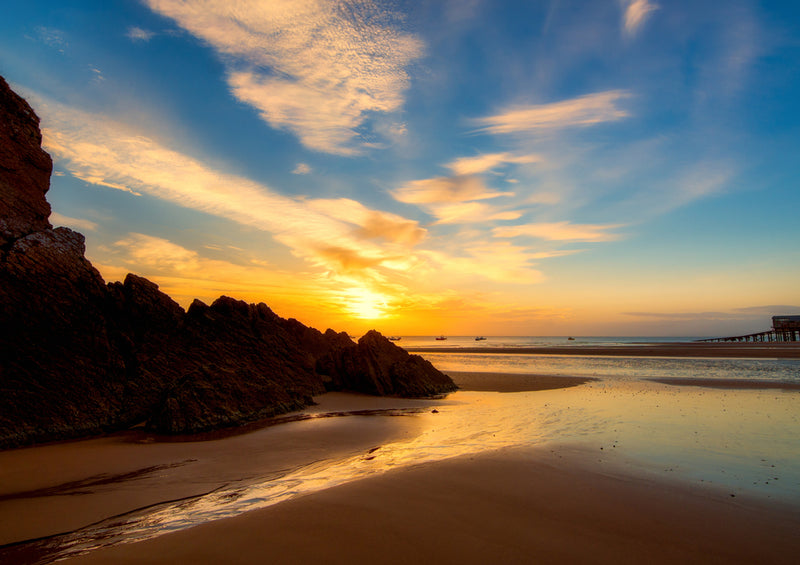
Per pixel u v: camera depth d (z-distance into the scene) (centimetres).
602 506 739
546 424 1508
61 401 1375
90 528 716
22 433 1246
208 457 1155
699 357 5172
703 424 1470
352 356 2709
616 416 1642
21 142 1684
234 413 1584
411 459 1070
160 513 775
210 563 544
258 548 580
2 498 857
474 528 647
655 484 851
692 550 593
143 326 1859
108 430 1438
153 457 1149
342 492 791
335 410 1938
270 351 2303
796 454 1073
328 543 595
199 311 2162
